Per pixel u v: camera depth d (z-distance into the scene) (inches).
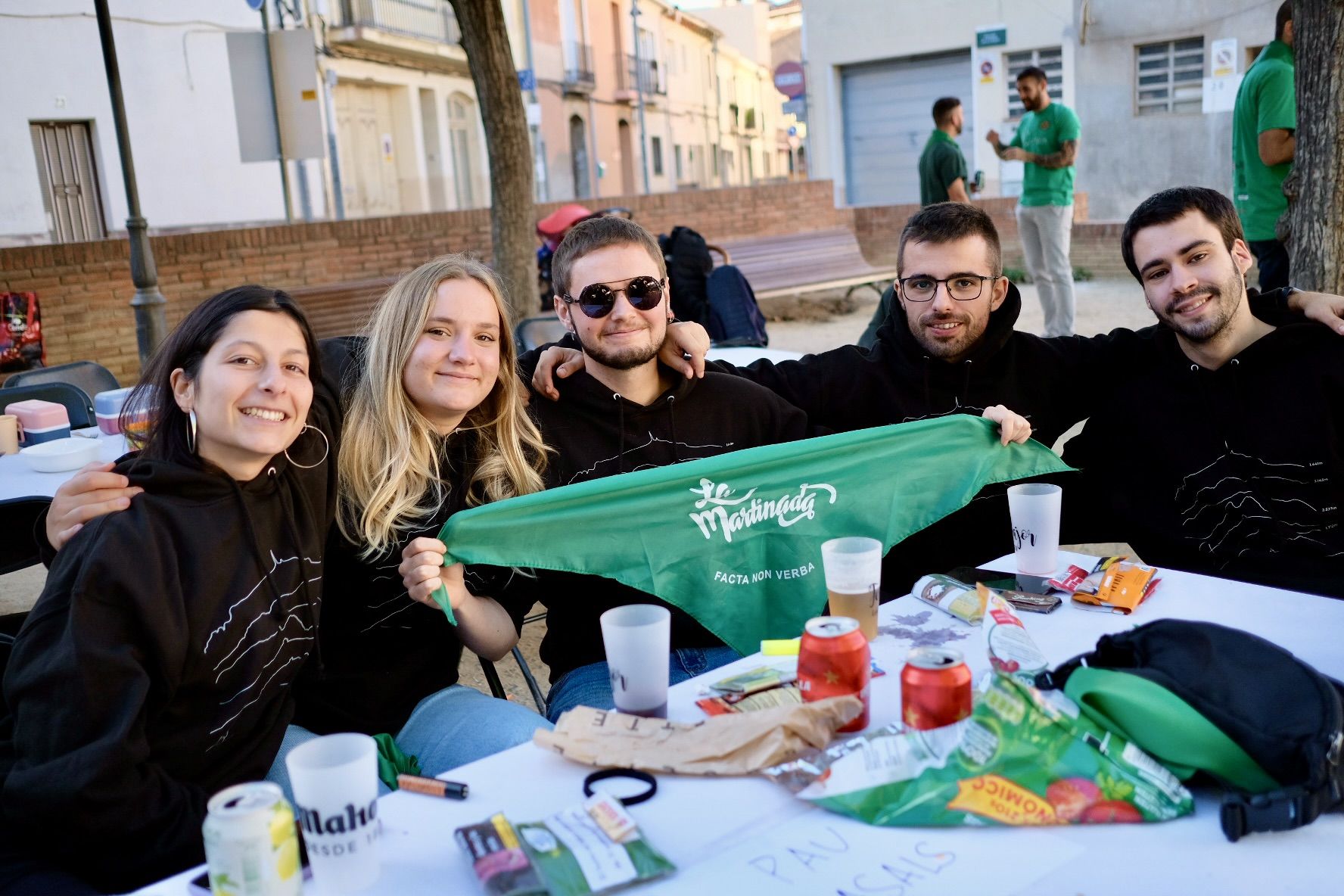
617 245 107.8
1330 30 173.3
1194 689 63.8
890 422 127.1
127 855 72.8
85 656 70.9
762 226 578.6
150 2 706.2
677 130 1582.2
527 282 305.4
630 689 71.7
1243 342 114.6
